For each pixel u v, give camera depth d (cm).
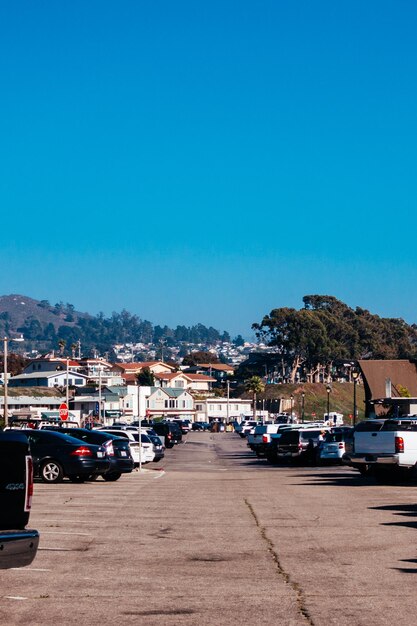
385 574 1262
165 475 3675
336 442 4425
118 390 13738
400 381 9156
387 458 2877
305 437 4684
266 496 2473
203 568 1311
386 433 2891
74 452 2986
